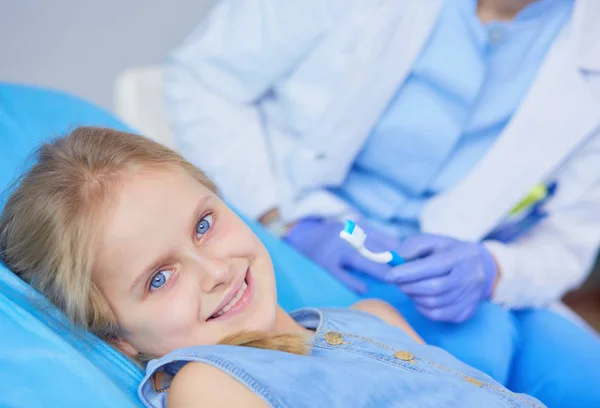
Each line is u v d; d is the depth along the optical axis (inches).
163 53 78.8
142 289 28.9
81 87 75.2
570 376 39.4
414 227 51.6
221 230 31.4
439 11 47.6
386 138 48.4
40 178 31.2
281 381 26.6
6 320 26.7
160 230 29.2
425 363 32.3
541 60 47.0
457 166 49.3
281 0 51.7
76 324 29.3
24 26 70.1
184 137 54.0
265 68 52.4
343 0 50.1
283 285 43.7
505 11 48.9
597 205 47.6
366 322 36.5
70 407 24.1
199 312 29.5
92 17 73.1
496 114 47.4
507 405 30.1
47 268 29.9
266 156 53.2
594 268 87.7
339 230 49.3
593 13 45.4
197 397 26.0
